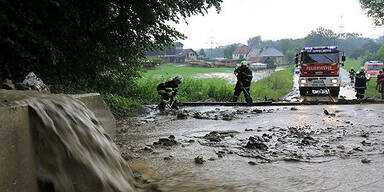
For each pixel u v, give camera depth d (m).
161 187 3.88
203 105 15.55
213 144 6.43
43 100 3.35
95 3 11.44
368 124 8.73
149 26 13.85
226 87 21.16
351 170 4.60
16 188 2.61
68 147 3.16
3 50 8.52
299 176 4.34
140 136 7.48
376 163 4.94
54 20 9.94
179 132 7.99
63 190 2.90
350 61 125.44
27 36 8.67
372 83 36.84
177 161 5.17
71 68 11.98
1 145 2.47
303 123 9.11
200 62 91.75
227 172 4.55
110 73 14.09
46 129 3.04
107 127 6.13
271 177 4.31
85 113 4.09
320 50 19.70
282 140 6.64
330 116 10.58
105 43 13.24
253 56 135.88
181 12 14.32
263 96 22.72
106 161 3.64
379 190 3.78
